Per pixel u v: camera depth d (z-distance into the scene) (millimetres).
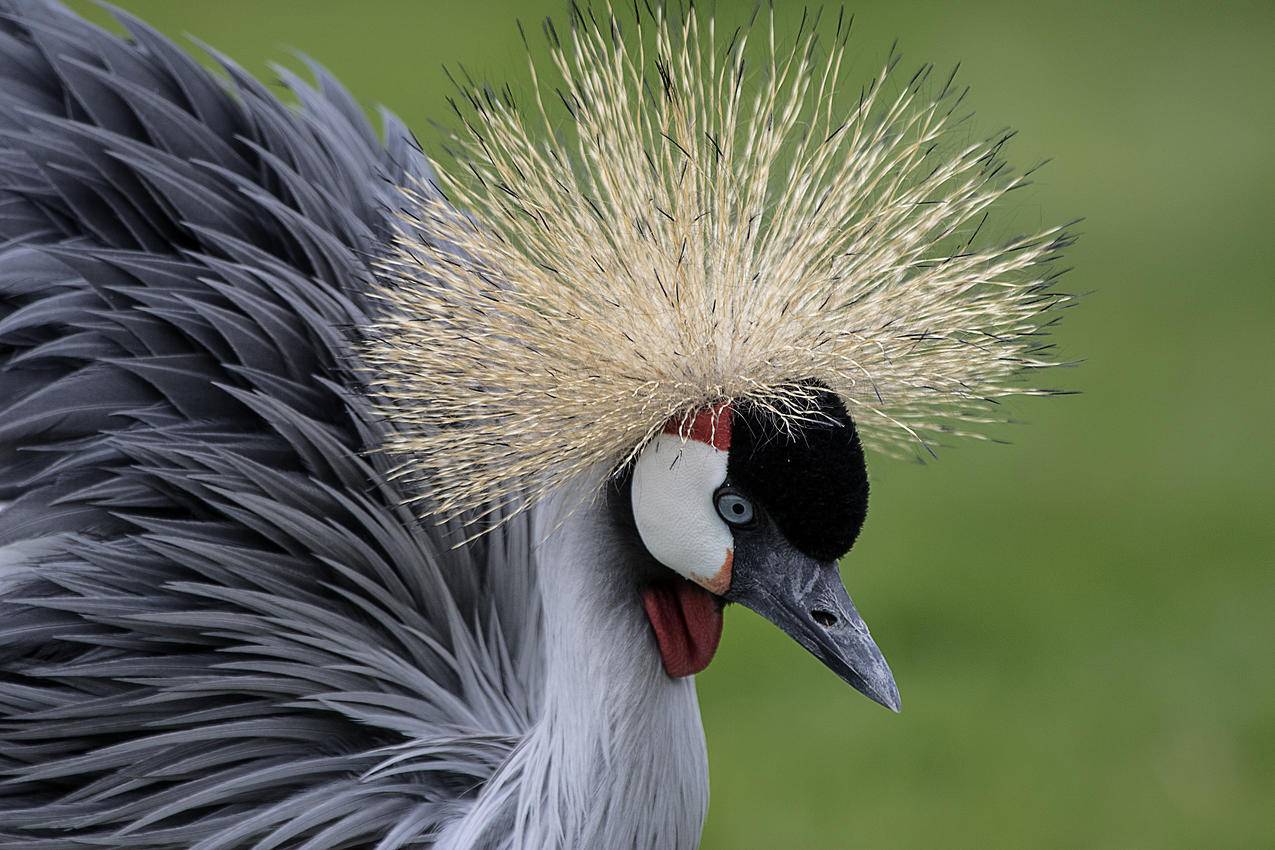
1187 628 7355
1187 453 8688
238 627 4051
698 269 3588
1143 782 6484
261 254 4406
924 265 3912
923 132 3936
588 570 3795
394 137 5270
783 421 3539
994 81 12477
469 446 3672
